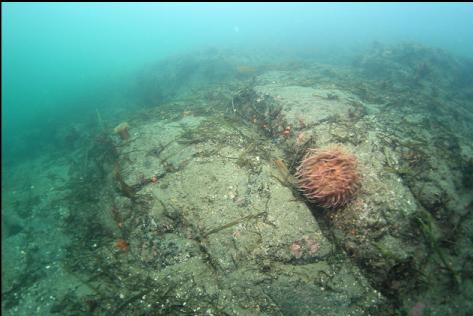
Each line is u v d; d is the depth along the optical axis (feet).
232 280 2.49
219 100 6.01
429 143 3.30
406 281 2.39
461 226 2.65
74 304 2.88
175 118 5.03
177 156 3.57
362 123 3.58
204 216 2.86
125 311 2.58
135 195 3.33
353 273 2.49
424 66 7.93
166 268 2.75
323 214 2.88
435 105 5.21
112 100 11.65
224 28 39.29
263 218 2.73
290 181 3.04
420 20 29.96
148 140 4.12
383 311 2.32
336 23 33.09
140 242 3.01
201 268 2.65
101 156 5.07
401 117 4.05
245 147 3.52
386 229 2.55
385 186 2.74
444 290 2.38
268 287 2.41
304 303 2.33
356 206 2.69
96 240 3.48
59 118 11.73
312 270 2.49
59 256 3.60
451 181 2.86
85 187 4.60
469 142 3.57
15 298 3.16
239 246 2.60
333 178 2.63
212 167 3.25
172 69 11.38
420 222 2.52
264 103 4.40
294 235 2.63
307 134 3.42
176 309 2.47
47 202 4.89
